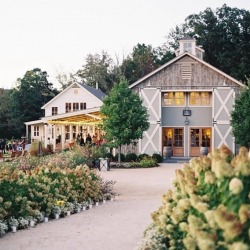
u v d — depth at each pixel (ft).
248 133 92.68
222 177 11.08
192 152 105.81
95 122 110.42
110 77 215.92
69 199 37.37
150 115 104.83
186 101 106.11
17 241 24.98
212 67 103.14
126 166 86.33
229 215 9.47
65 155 70.18
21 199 30.09
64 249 22.88
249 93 94.27
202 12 195.83
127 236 25.86
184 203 13.34
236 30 181.06
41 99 199.82
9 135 187.42
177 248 14.56
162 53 222.48
